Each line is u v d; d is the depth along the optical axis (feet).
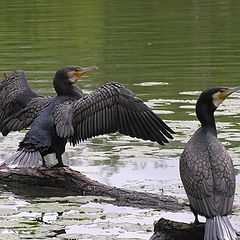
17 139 52.75
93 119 41.57
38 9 110.11
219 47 82.74
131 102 41.09
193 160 32.89
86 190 42.01
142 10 108.27
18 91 45.09
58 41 88.63
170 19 100.58
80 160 47.73
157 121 40.75
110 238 34.45
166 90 65.51
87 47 84.58
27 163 40.68
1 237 34.71
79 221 36.76
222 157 32.68
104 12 106.93
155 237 34.37
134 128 41.19
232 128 53.06
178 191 41.60
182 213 38.63
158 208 39.68
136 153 48.62
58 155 42.91
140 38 88.69
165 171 45.19
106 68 74.54
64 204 39.47
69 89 43.45
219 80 68.74
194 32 91.20
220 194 31.96
